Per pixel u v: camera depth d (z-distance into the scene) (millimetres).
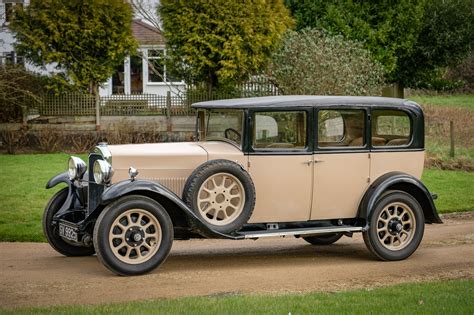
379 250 9930
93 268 9367
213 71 23891
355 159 9992
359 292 7832
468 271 9258
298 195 9750
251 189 9266
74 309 7031
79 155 21953
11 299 7734
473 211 15000
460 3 30688
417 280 8773
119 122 23672
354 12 28109
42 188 16250
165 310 6961
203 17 23109
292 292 8086
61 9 23766
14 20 24031
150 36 32844
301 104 9680
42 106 23859
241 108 9469
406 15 28719
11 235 11617
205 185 9188
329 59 22422
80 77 24094
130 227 8812
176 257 10305
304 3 27531
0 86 22703
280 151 9602
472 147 23734
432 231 12531
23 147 22984
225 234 9141
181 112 24125
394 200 10016
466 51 31844
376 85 23422
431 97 38969
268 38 22984
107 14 23969
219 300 7438
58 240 10039
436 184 17938
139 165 9305
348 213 10047
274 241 11891
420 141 10414
